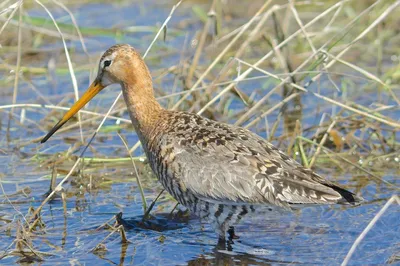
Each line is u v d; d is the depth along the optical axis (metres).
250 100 16.25
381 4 19.80
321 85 17.73
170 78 17.75
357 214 12.40
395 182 13.54
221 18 20.52
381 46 19.00
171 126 11.91
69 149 14.49
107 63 12.53
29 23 18.95
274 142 15.09
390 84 17.28
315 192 10.77
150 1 22.61
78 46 19.64
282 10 20.83
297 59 18.38
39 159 14.62
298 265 10.80
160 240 11.72
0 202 12.94
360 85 17.59
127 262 10.97
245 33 19.59
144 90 12.34
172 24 20.83
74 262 10.94
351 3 20.50
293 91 15.86
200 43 16.25
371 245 11.30
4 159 14.66
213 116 15.60
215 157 11.28
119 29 20.06
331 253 11.11
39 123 16.03
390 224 11.96
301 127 14.98
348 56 18.98
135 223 12.27
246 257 11.15
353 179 13.73
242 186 11.06
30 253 11.16
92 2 22.19
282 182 10.91
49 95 17.20
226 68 15.05
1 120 16.33
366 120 14.92
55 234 11.80
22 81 17.84
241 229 12.08
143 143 12.31
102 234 11.85
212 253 11.30
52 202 12.99
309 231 11.89
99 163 14.45
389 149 14.72
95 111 15.77
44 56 19.00
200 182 11.28
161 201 13.11
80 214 12.55
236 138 11.45
